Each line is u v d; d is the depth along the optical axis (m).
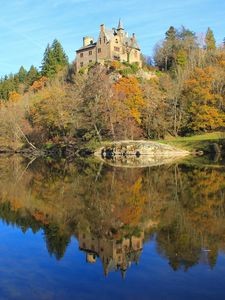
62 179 38.88
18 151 98.06
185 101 91.31
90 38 140.12
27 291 11.92
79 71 127.75
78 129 85.94
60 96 89.62
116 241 17.08
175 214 21.92
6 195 29.20
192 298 11.37
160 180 35.94
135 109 90.44
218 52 121.38
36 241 17.27
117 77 114.38
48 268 13.93
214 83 94.69
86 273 13.41
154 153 74.00
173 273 13.22
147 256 14.90
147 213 22.31
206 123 85.44
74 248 16.19
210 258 14.59
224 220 20.36
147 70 130.38
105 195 28.58
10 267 14.02
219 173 40.84
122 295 11.62
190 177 37.84
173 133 94.19
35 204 25.55
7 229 19.30
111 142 80.25
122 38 133.12
